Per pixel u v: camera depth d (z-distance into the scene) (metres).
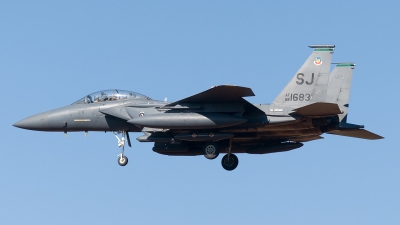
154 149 96.94
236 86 82.00
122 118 94.50
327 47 91.00
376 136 98.62
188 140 91.31
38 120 98.25
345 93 97.31
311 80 90.81
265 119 88.81
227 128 91.06
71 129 98.06
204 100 88.00
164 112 89.44
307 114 86.81
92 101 98.00
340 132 97.25
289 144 95.88
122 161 97.50
